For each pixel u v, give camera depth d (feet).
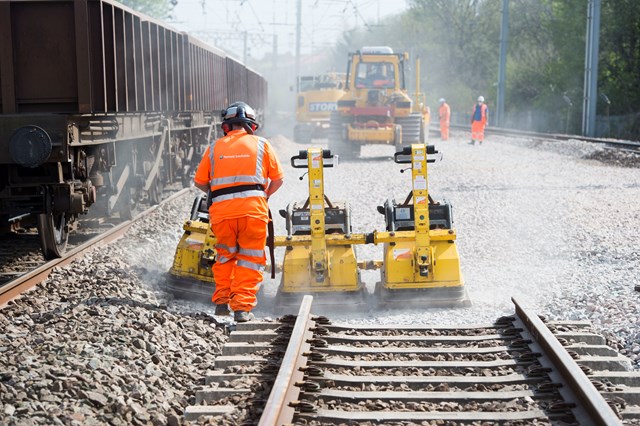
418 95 227.40
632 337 50.49
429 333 50.49
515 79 435.12
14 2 73.77
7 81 73.82
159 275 71.05
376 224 96.43
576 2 355.56
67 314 52.29
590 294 62.85
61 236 75.56
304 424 35.42
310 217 60.59
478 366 43.29
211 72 168.35
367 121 212.64
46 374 39.86
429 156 61.26
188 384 43.34
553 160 198.18
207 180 52.90
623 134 321.93
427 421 36.32
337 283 60.54
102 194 94.73
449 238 61.05
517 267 76.07
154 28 104.53
